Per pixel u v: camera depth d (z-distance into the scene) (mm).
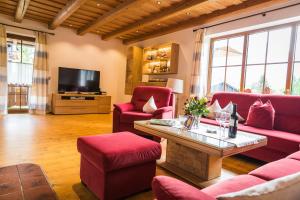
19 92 6258
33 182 1407
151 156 1832
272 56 3816
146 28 5773
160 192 783
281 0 3344
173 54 5332
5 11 5086
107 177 1629
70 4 4176
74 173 2207
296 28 3508
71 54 6438
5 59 5301
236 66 4375
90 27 5629
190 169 2361
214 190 1150
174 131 2240
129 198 1789
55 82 6227
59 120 5078
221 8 4129
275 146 2482
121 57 7418
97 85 6801
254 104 3182
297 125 2846
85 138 1925
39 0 4312
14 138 3316
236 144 1836
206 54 4855
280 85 3707
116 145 1758
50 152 2779
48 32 5988
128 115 3627
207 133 2215
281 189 677
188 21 4918
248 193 661
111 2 4234
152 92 4199
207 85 4914
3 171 1562
